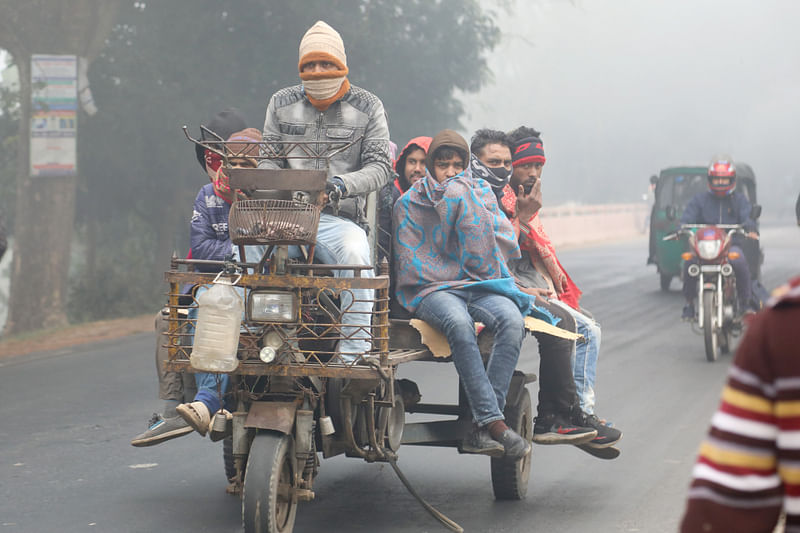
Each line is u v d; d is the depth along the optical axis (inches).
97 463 584.4
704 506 161.0
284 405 399.2
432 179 475.2
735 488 159.3
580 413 513.0
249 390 418.9
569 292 553.3
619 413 716.7
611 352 1032.2
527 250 541.0
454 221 464.8
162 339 458.3
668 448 611.2
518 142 557.9
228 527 462.0
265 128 469.7
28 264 1596.9
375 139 457.7
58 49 1598.2
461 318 443.2
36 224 1595.7
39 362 999.0
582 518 471.8
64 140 1592.0
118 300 1701.5
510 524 463.2
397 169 548.4
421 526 462.3
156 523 467.8
